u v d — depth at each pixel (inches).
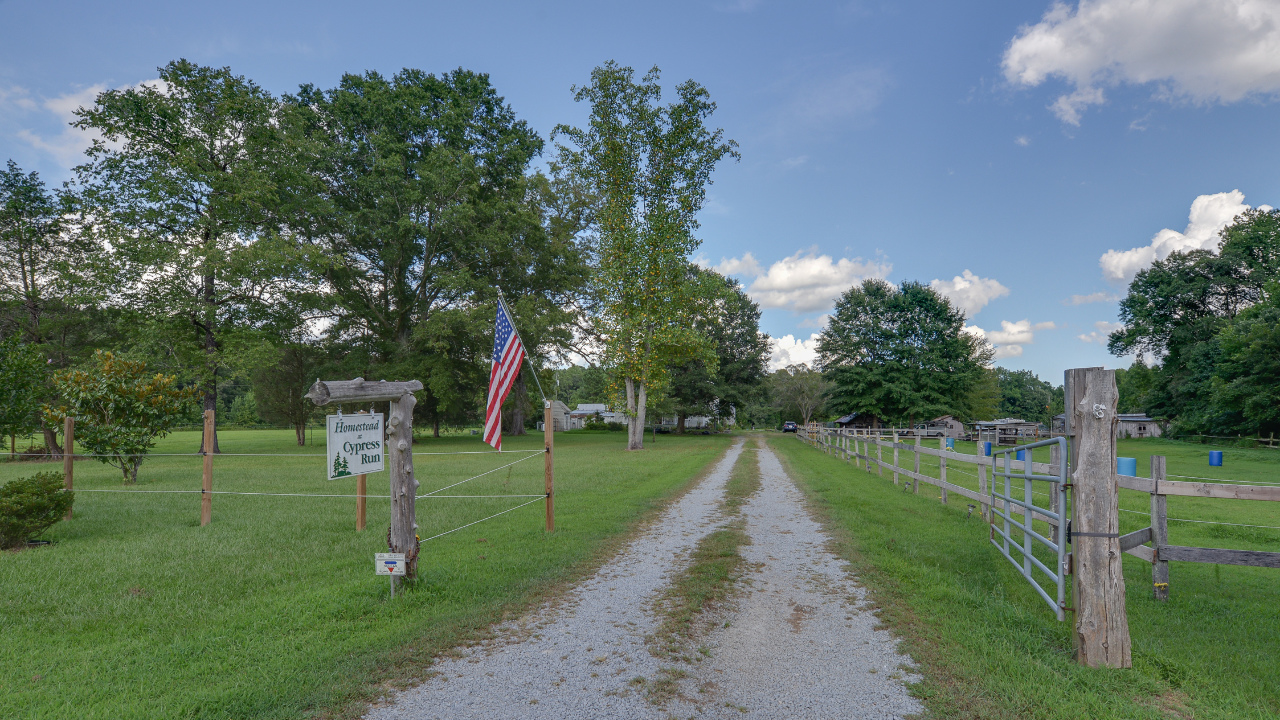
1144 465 948.6
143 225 1058.1
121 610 209.8
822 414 3053.6
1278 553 199.5
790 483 595.8
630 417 1232.8
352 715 139.6
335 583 243.8
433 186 1323.8
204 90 1075.3
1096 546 161.3
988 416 2923.2
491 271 1583.4
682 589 238.2
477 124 1552.7
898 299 2262.6
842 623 200.5
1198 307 2085.4
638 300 1220.5
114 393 571.2
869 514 396.2
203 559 280.2
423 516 395.9
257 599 222.4
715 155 1210.0
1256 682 150.1
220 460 898.1
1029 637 179.3
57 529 353.1
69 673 159.5
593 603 223.1
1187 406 1948.8
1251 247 1983.3
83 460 842.2
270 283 1151.0
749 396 2223.2
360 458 265.4
